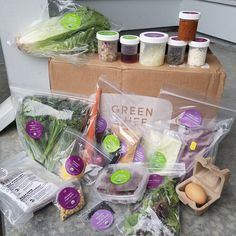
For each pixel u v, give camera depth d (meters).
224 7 2.31
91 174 0.79
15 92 0.90
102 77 0.83
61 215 0.68
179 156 0.78
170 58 0.81
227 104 1.20
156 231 0.63
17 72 0.89
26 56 0.86
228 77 1.63
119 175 0.76
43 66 0.88
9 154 0.91
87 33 0.83
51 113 0.82
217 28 2.45
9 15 0.80
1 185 0.73
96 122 0.85
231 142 1.02
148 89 0.82
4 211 0.70
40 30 0.81
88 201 0.74
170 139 0.80
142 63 0.81
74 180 0.76
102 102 0.86
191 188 0.69
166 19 2.75
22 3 0.80
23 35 0.82
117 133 0.86
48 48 0.81
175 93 0.82
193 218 0.70
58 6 0.88
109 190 0.73
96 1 2.30
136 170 0.78
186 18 0.75
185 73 0.78
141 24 2.64
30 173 0.79
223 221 0.70
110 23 0.94
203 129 0.80
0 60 1.75
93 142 0.82
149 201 0.68
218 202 0.75
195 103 0.83
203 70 0.79
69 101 0.86
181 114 0.84
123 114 0.88
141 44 0.79
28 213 0.68
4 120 1.01
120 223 0.67
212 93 0.81
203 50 0.79
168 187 0.72
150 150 0.83
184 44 0.78
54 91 0.88
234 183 0.82
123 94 0.84
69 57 0.83
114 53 0.82
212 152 0.81
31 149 0.84
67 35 0.82
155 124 0.86
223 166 0.89
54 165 0.80
